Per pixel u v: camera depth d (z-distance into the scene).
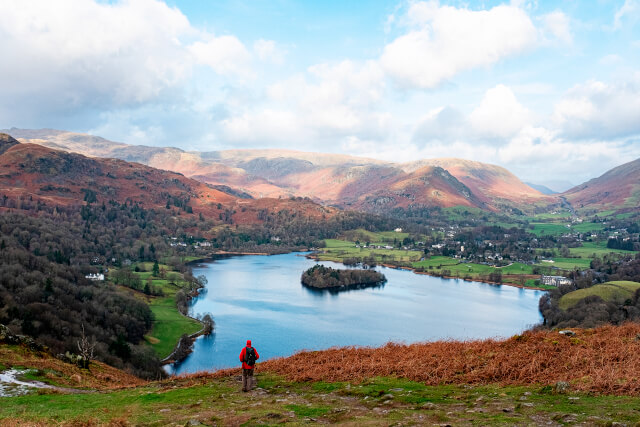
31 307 100.31
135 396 24.75
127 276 185.25
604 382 16.28
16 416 20.55
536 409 14.59
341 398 19.42
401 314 163.12
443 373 21.56
